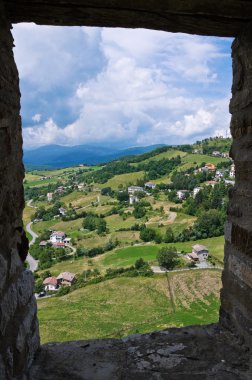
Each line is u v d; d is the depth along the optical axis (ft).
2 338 5.48
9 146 6.44
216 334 8.25
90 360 7.25
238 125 8.06
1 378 5.19
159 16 7.01
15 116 6.89
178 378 6.68
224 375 6.76
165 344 7.84
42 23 7.32
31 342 7.01
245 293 7.53
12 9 6.74
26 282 7.01
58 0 6.48
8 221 6.32
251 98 7.36
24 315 6.74
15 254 6.59
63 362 7.14
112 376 6.71
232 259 8.20
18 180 6.98
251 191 7.39
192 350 7.57
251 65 7.30
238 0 6.56
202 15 6.95
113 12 6.87
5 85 6.29
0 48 6.16
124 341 8.03
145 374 6.79
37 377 6.61
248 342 7.39
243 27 7.44
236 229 8.02
